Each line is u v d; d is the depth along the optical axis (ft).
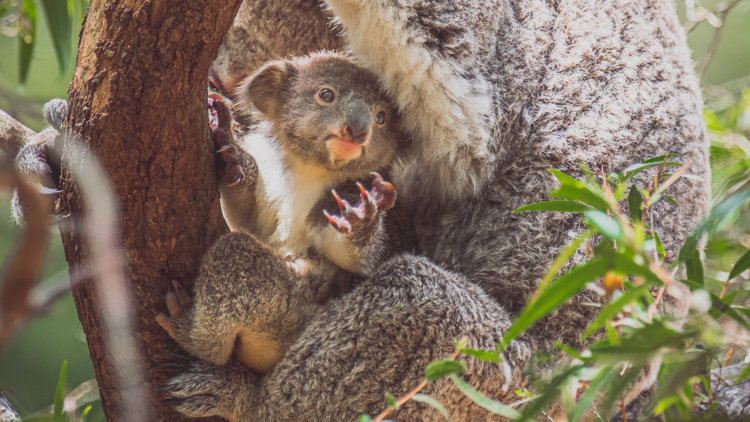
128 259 13.64
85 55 12.67
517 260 17.15
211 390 14.92
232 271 14.71
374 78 18.21
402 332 15.07
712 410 12.39
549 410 15.46
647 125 17.38
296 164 18.03
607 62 17.65
